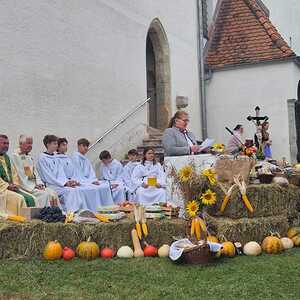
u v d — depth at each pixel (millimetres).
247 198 6648
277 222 6707
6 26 8961
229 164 6758
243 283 5023
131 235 6473
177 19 16281
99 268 5730
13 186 7461
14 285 5062
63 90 10414
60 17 10391
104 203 9414
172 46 15828
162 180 10289
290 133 16328
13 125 9031
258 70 16953
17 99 9156
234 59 17344
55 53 10203
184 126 8062
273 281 5094
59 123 10250
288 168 8062
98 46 11711
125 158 12617
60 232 6332
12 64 9078
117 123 12359
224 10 19141
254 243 6398
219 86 17562
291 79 16438
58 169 9078
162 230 6504
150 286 4980
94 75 11508
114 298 4613
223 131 17406
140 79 13695
